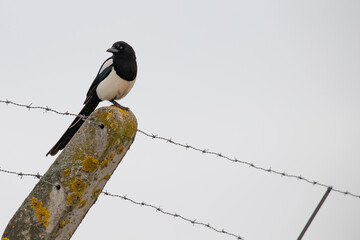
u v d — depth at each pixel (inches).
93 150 331.0
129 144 348.8
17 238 321.7
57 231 325.4
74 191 325.7
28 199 326.3
